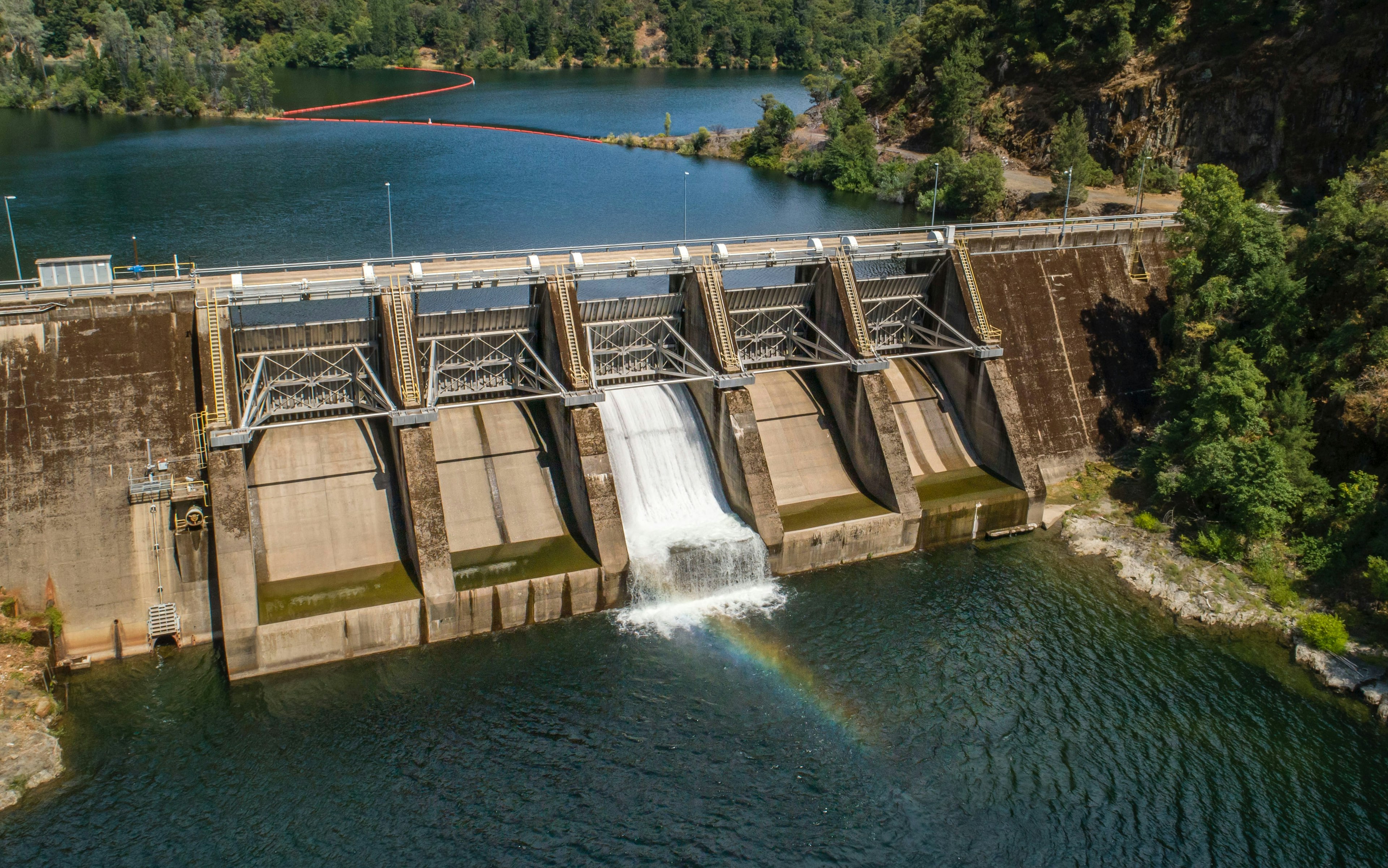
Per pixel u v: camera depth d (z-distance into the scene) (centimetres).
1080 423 7988
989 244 8169
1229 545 6638
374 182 15788
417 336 6606
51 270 5959
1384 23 12631
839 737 5241
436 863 4466
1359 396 6600
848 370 7312
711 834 4666
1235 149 14138
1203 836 4712
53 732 4994
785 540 6569
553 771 4962
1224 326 7306
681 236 13312
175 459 5716
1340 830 4734
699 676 5634
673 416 7194
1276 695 5575
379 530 6206
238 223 13125
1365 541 6303
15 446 5547
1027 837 4706
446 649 5778
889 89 19275
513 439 6812
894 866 4544
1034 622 6166
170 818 4600
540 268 6719
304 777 4859
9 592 5359
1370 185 7456
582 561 6175
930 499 7169
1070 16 16450
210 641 5625
